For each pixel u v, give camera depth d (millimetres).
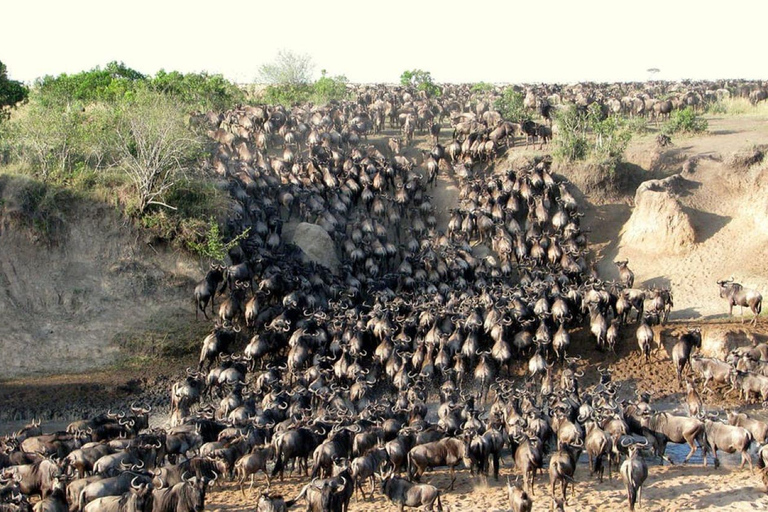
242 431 23547
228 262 38438
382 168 47625
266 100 70750
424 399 27812
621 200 48156
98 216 38094
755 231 42188
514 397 25844
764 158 45688
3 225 36594
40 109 44062
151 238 37938
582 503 20969
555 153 49781
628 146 51500
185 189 39906
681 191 45438
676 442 24172
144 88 51938
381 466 22812
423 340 32906
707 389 30953
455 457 22219
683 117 55125
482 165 51781
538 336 32469
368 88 78500
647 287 40281
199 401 29469
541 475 23453
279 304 36156
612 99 62469
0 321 34906
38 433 24531
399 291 40094
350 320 33594
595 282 37812
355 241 42781
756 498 20891
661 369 32875
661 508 20500
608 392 26562
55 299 36062
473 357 32062
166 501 19062
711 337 33312
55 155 41062
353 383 29500
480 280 39938
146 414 26000
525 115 61344
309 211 44625
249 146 51094
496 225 44062
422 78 92375
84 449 21766
